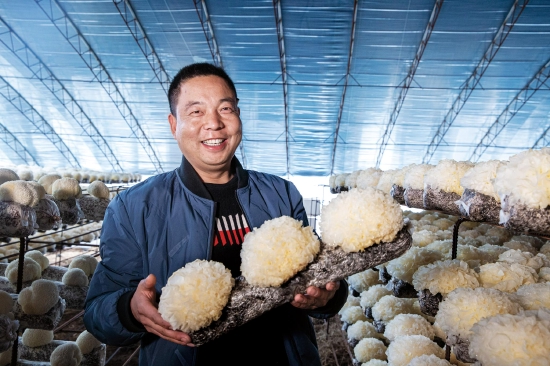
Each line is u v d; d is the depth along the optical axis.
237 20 7.50
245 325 1.16
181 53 8.72
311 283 0.86
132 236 1.15
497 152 11.38
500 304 0.90
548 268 1.27
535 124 10.17
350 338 2.62
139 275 1.15
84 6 7.63
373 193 0.88
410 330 1.70
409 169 1.94
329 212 0.89
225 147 1.16
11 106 11.32
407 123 10.61
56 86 10.41
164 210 1.17
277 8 7.14
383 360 2.25
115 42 8.62
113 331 0.98
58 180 2.76
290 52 8.32
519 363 0.66
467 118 10.27
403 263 1.65
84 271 2.84
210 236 1.15
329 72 8.88
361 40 7.78
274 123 11.05
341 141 11.68
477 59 8.09
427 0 6.65
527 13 6.78
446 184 1.40
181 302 0.76
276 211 1.28
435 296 1.22
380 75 8.84
